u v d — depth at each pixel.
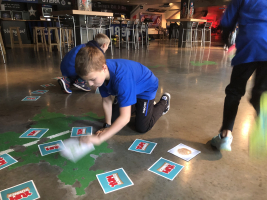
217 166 1.36
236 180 1.23
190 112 2.22
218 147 1.48
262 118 1.71
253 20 1.27
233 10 1.36
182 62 5.42
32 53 7.11
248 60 1.29
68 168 1.32
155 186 1.18
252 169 1.33
